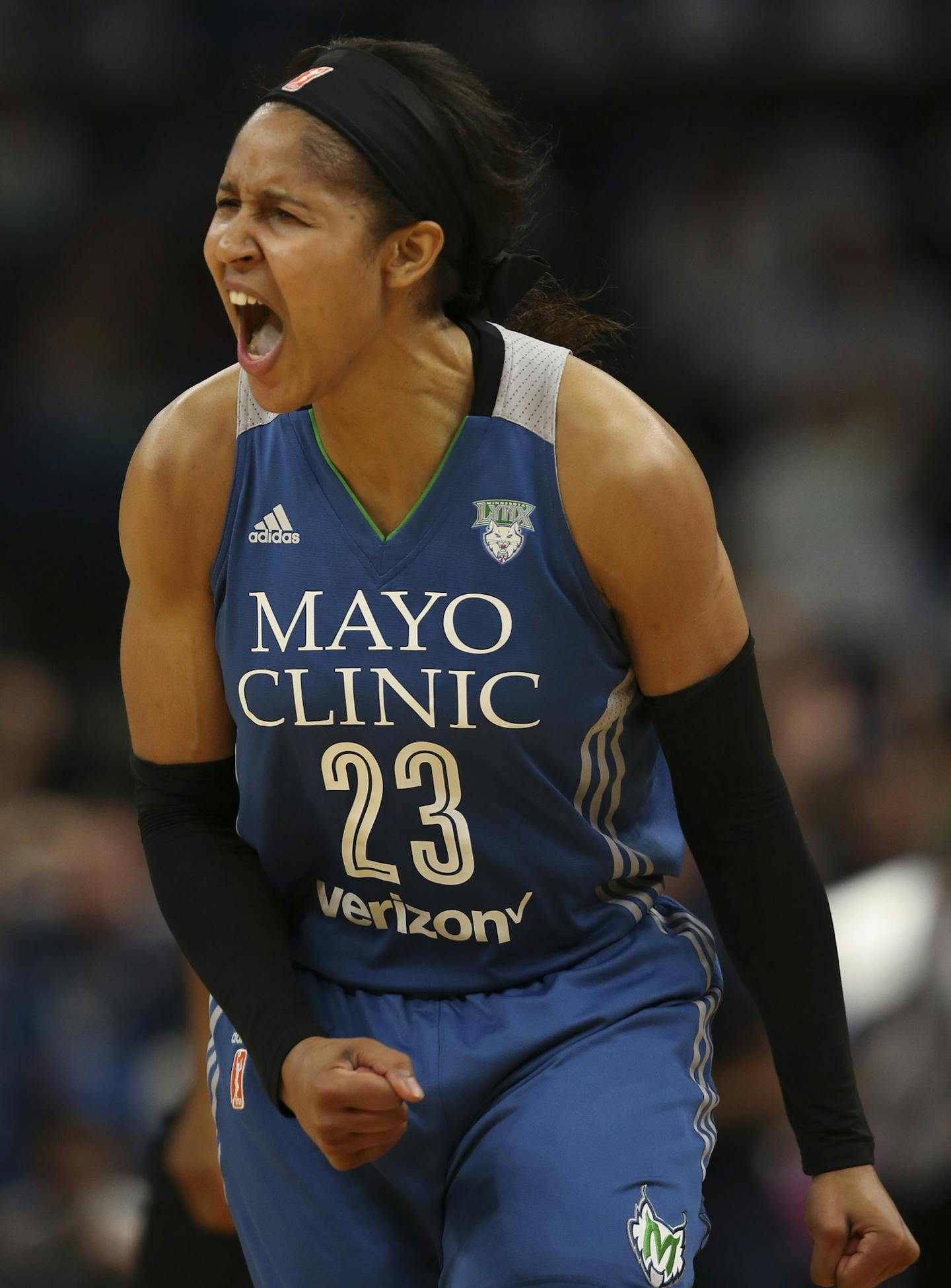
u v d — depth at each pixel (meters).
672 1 29.70
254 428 6.84
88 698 22.88
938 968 14.92
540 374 6.67
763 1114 13.34
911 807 17.31
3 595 24.05
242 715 6.86
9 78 28.31
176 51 28.66
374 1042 6.34
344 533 6.67
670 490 6.50
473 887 6.84
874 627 25.34
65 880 17.73
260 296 6.29
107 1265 14.40
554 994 6.90
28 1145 16.58
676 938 7.30
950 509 28.05
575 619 6.62
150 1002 17.58
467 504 6.60
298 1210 7.04
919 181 30.67
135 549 6.95
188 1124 9.88
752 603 21.11
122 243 27.44
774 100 30.27
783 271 29.66
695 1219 6.56
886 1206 7.12
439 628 6.57
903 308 29.73
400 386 6.55
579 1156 6.49
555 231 28.78
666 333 29.30
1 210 27.48
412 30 28.91
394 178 6.32
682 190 30.05
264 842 7.12
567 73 29.23
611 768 6.89
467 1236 6.56
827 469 27.36
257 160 6.24
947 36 30.03
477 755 6.62
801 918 7.04
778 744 18.41
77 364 26.34
